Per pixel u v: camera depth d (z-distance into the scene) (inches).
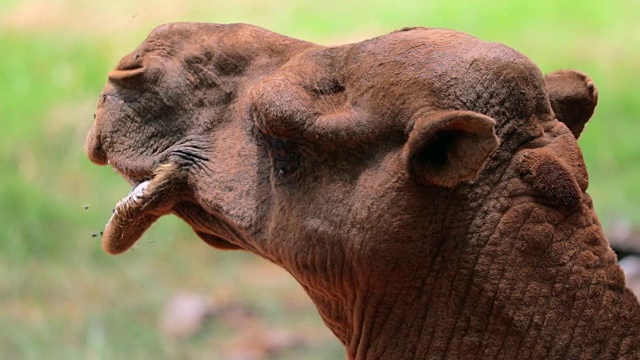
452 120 193.8
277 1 960.3
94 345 538.0
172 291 627.2
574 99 236.1
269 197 225.6
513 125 210.7
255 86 221.8
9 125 818.2
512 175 209.6
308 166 217.9
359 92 213.3
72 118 797.2
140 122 239.9
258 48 239.0
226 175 230.7
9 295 613.6
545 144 213.6
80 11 1007.0
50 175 749.3
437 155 201.6
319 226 215.2
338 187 213.6
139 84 240.1
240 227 227.6
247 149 230.1
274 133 216.5
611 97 858.1
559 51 916.0
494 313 209.6
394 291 213.5
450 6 967.6
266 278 663.1
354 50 218.7
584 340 209.8
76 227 690.8
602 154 775.7
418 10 952.9
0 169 748.6
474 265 209.2
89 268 651.5
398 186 205.6
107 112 242.5
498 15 969.5
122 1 992.2
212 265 676.1
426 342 214.1
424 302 213.0
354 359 225.8
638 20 1006.4
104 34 938.7
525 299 208.4
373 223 207.9
